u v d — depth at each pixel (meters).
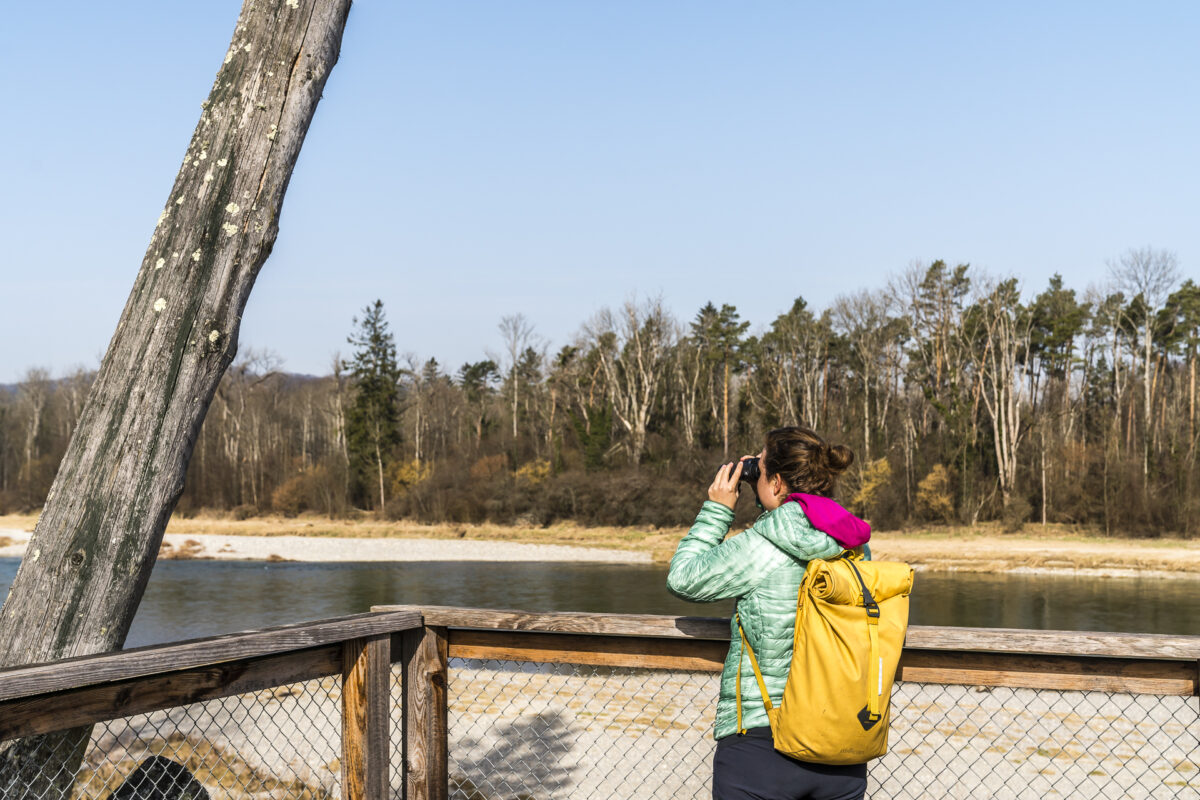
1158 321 63.00
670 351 68.06
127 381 2.92
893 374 64.19
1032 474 53.72
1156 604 26.94
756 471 2.73
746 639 2.51
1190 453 49.69
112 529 2.84
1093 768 7.34
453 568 41.44
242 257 3.04
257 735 7.42
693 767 7.07
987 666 3.00
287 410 88.88
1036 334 62.38
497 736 8.06
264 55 3.12
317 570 40.56
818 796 2.39
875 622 2.32
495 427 74.06
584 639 3.22
